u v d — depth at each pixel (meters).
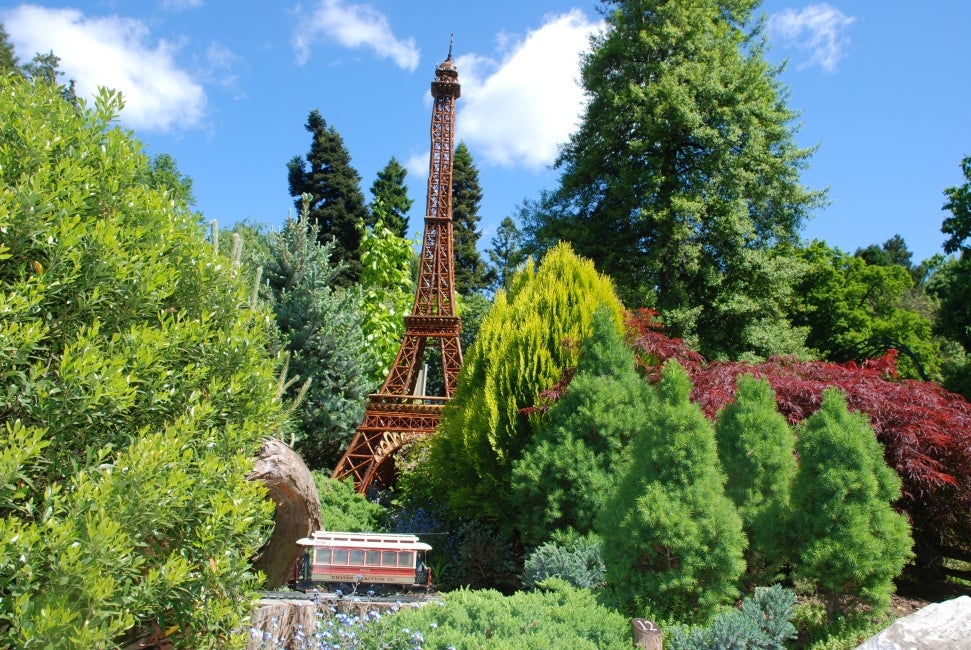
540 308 8.64
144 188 4.36
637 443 5.46
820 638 5.41
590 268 9.02
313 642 4.98
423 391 15.12
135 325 3.71
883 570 5.26
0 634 2.71
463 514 8.41
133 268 3.66
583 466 6.98
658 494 4.94
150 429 3.77
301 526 7.11
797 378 8.23
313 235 14.08
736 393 6.57
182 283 4.28
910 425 7.52
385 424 13.00
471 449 8.05
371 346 18.02
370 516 10.27
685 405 5.27
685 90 17.89
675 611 5.00
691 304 19.02
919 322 32.84
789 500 5.77
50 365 3.35
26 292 3.24
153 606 3.44
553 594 5.15
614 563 5.14
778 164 19.27
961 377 22.09
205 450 3.89
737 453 6.20
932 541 8.64
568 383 7.69
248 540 4.07
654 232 18.98
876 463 5.55
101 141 4.22
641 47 18.94
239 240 6.98
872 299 34.94
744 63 19.53
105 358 3.44
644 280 18.64
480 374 8.98
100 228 3.52
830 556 5.28
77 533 2.93
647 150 18.95
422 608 5.04
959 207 23.12
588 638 4.43
